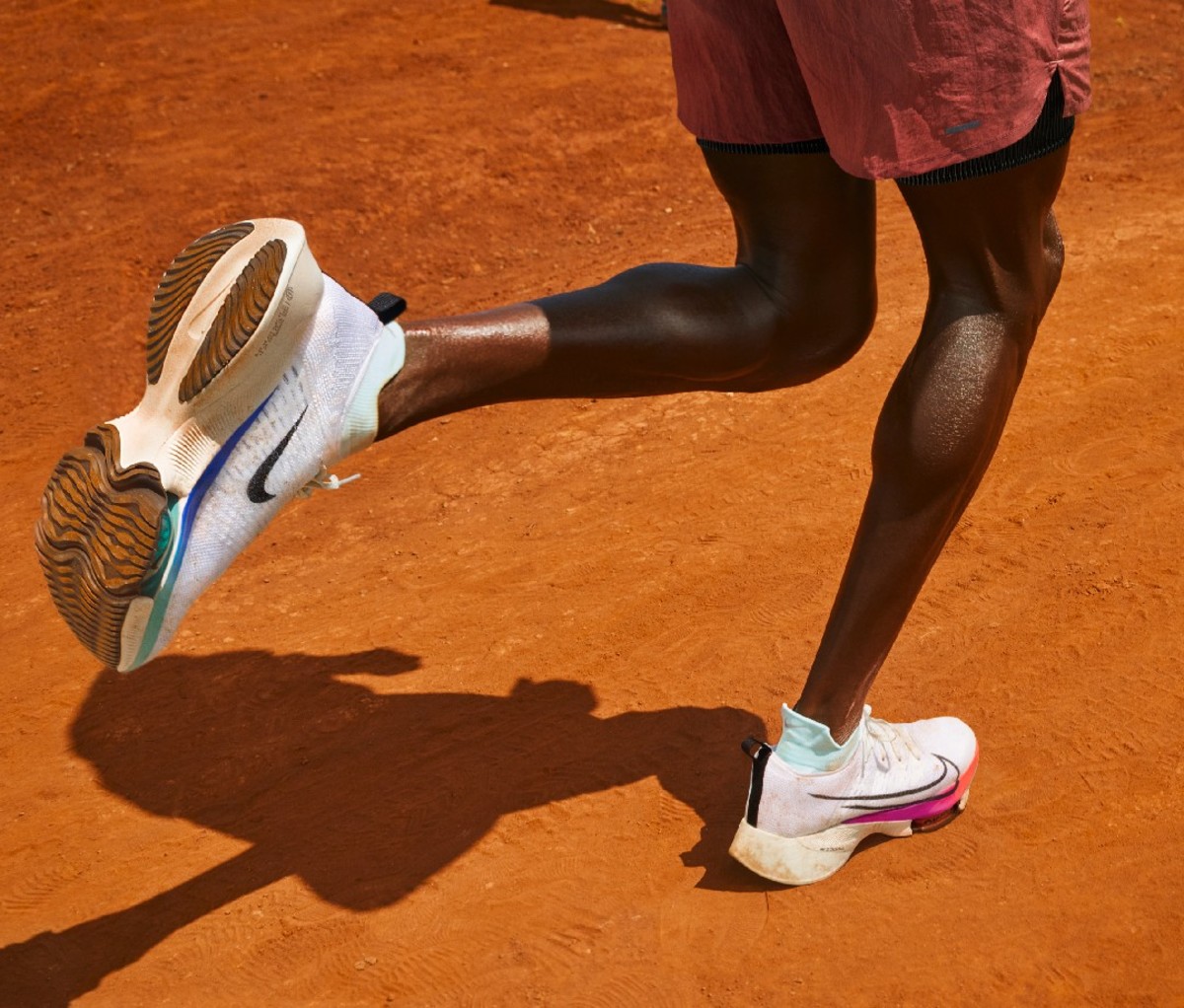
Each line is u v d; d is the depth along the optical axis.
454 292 7.09
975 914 2.95
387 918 3.06
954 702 3.61
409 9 11.77
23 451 5.59
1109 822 3.17
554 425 5.36
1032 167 2.52
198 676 4.00
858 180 2.96
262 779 3.56
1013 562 4.18
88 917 3.14
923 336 2.73
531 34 11.27
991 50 2.39
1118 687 3.61
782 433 5.12
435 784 3.48
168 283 2.51
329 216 7.89
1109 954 2.82
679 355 2.87
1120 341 5.56
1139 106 9.55
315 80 10.05
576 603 4.20
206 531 2.51
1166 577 4.04
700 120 2.96
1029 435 4.90
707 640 3.96
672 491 4.80
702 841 3.22
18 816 3.50
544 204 8.22
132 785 3.58
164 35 10.91
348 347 2.53
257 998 2.88
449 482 5.03
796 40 2.55
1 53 10.40
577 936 2.97
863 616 2.83
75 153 8.77
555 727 3.65
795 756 2.96
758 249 2.99
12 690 4.02
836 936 2.92
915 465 2.70
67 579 2.49
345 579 4.46
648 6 12.18
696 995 2.80
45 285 7.11
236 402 2.44
